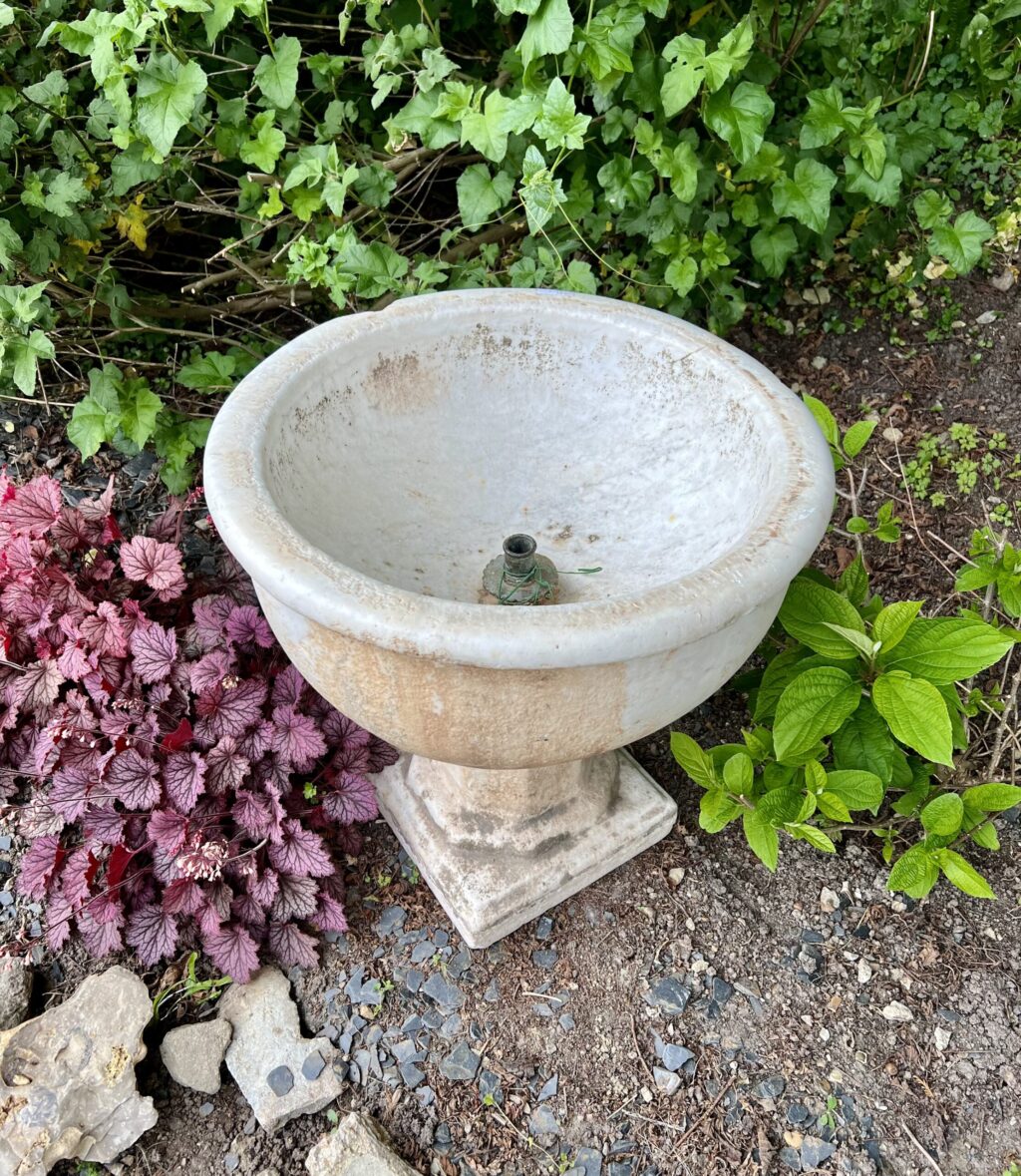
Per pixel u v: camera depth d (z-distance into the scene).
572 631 1.28
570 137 2.12
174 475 2.58
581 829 2.14
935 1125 1.87
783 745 1.88
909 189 3.24
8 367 2.53
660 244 2.70
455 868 2.06
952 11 3.04
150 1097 1.83
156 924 1.99
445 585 1.93
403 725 1.49
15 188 2.50
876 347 3.18
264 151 2.39
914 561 2.76
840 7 3.07
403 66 2.56
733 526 1.72
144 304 2.74
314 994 2.03
